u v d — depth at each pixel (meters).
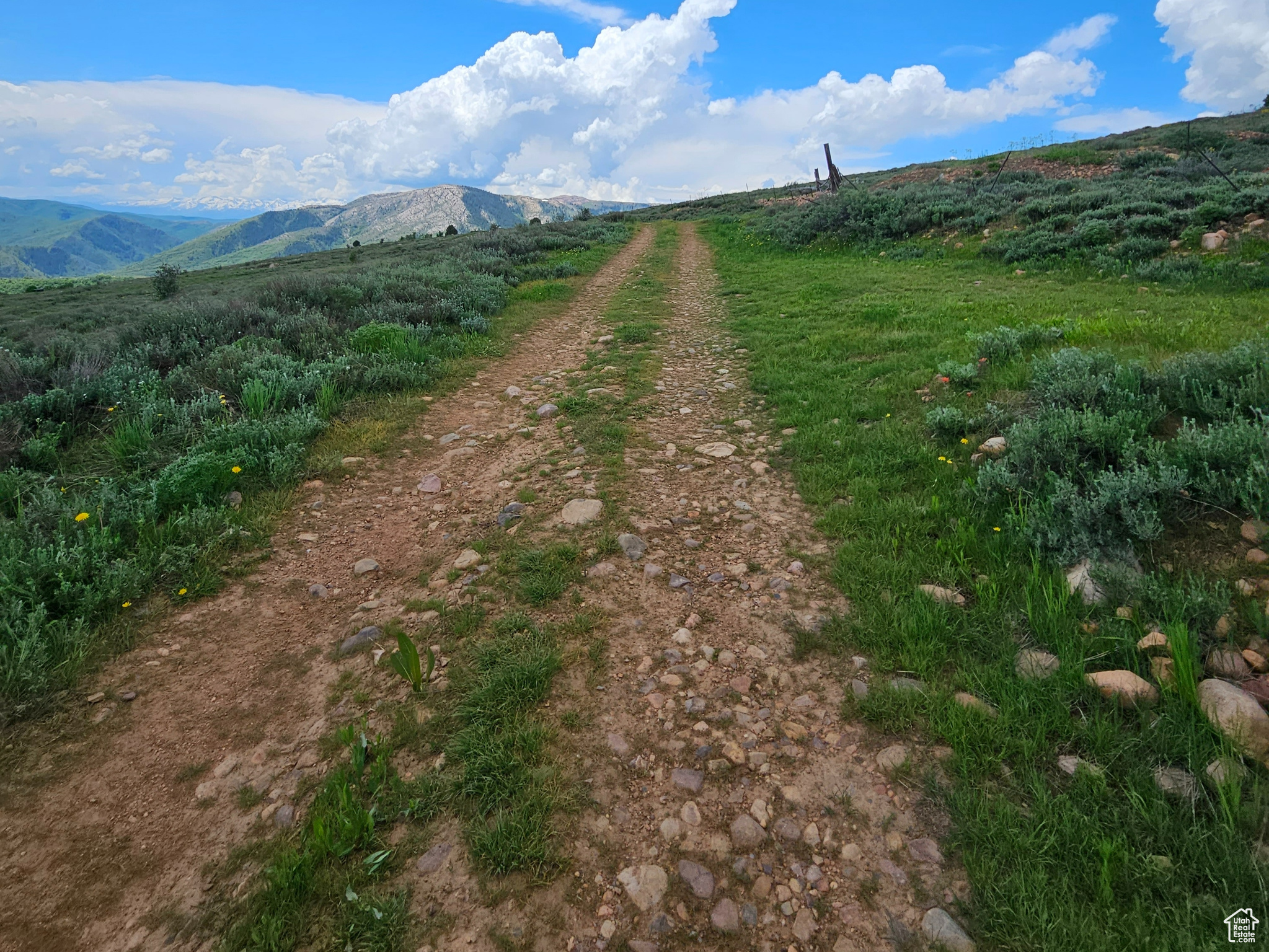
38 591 3.77
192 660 3.62
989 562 3.92
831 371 8.62
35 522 4.51
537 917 2.20
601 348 11.66
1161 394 4.98
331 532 5.14
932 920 2.12
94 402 7.42
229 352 9.00
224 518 5.03
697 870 2.34
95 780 2.83
